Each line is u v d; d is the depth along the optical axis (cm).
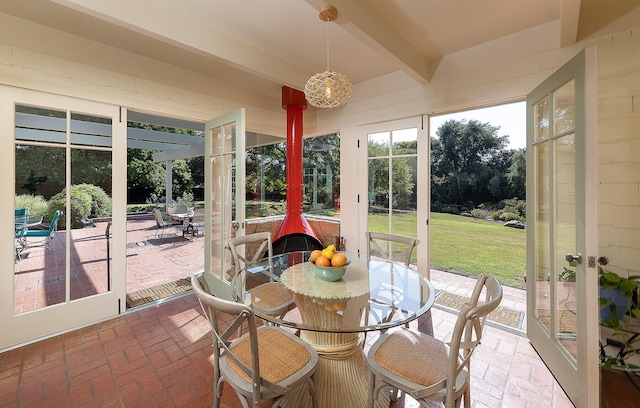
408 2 195
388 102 322
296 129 351
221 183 312
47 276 233
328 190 423
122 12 171
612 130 194
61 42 231
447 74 275
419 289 172
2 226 212
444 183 708
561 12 170
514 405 162
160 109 286
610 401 166
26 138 221
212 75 320
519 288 378
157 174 1157
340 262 169
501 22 220
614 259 194
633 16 188
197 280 132
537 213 211
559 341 183
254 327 107
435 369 128
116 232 265
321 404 157
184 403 161
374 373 132
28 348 214
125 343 222
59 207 237
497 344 223
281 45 249
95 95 248
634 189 188
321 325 140
